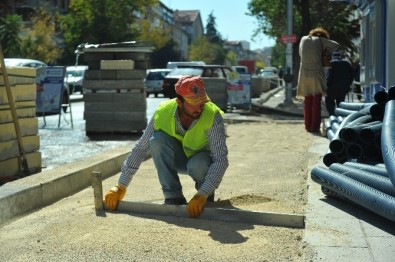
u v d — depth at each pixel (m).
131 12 56.97
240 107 19.77
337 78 12.03
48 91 14.94
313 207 5.23
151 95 37.38
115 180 7.47
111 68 12.38
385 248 4.07
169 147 5.16
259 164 8.12
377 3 11.52
